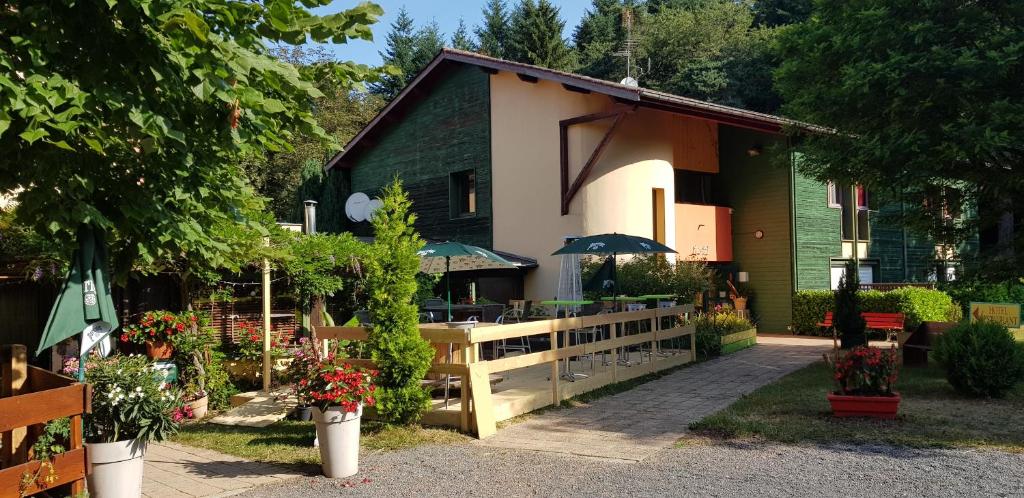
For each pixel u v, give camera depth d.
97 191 5.49
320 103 35.12
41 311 10.55
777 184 19.08
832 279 19.89
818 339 17.31
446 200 20.56
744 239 19.81
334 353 9.17
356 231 24.11
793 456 6.55
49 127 4.59
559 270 17.31
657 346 13.54
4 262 9.38
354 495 5.77
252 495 5.85
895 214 13.28
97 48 4.70
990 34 10.23
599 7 49.16
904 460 6.31
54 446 4.96
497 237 19.02
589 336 12.99
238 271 9.08
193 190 5.84
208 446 7.76
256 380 11.45
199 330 10.71
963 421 7.84
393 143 22.38
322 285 12.27
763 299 19.36
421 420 8.34
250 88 4.89
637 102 15.36
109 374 5.62
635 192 16.92
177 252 6.49
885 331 17.02
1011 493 5.35
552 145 17.69
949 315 18.52
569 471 6.29
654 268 15.79
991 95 10.23
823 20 12.63
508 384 10.09
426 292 16.92
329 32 5.25
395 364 7.94
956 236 12.86
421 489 5.89
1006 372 9.08
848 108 11.75
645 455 6.77
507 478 6.13
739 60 38.03
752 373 11.88
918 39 10.24
